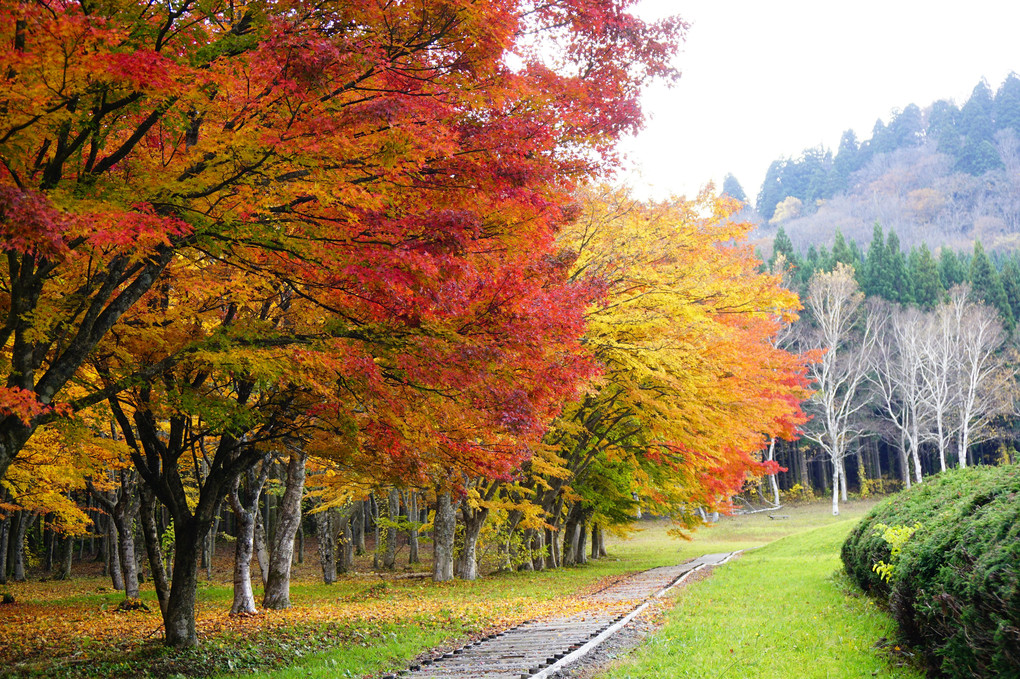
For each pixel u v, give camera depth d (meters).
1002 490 7.93
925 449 64.50
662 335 16.20
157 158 7.75
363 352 8.28
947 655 6.89
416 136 6.43
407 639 11.87
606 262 16.20
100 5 6.09
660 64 9.96
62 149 6.61
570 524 31.78
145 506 12.89
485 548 30.00
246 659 10.60
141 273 7.58
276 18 6.08
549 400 9.91
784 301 16.50
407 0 6.53
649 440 23.11
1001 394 50.72
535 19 9.06
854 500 58.81
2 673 10.21
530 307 8.59
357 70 6.39
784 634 9.65
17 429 6.66
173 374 10.32
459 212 7.14
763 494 63.44
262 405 10.63
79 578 35.69
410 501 37.94
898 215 120.50
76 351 7.02
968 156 131.75
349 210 7.08
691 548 43.88
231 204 6.89
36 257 6.74
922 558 7.96
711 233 16.39
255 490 16.66
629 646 9.65
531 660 8.88
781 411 21.08
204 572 35.19
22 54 5.18
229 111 6.59
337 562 33.34
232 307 10.70
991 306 57.91
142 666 10.24
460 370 8.02
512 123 7.54
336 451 10.58
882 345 54.62
